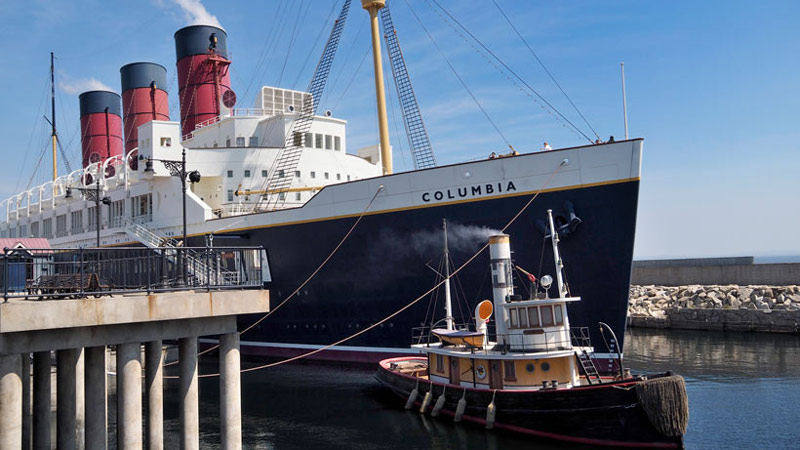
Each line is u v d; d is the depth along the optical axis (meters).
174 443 17.53
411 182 24.69
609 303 21.80
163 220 35.22
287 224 28.30
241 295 12.59
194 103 45.19
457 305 24.03
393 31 31.94
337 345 27.59
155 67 52.16
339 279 26.97
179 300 11.72
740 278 50.94
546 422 17.11
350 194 26.22
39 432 13.16
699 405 21.02
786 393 22.55
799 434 17.48
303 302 28.34
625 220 21.22
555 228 22.06
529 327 18.14
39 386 13.20
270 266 29.20
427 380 20.61
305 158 35.81
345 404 21.55
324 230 27.06
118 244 37.75
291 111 37.56
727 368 27.92
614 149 21.19
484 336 19.38
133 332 11.44
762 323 40.78
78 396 16.98
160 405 12.54
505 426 17.92
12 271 14.28
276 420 19.89
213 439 17.94
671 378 15.91
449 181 23.91
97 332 11.05
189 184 34.09
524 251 22.75
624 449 16.20
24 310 10.00
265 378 25.98
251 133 37.97
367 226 25.83
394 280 25.47
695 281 53.84
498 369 18.41
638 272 58.06
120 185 41.16
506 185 22.83
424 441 17.41
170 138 34.34
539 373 17.86
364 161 39.91
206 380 27.19
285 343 29.42
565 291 18.88
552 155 22.11
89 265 14.16
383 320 26.05
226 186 34.81
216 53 45.22
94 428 11.54
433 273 24.48
